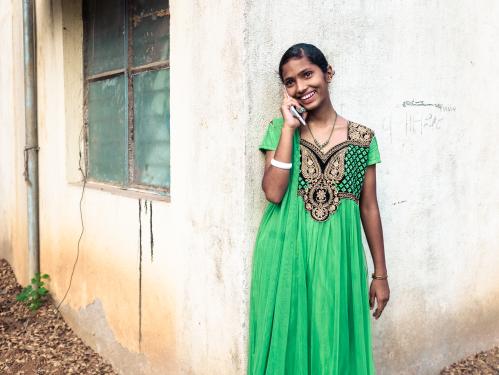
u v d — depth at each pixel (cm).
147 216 329
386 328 319
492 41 358
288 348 225
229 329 257
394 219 316
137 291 344
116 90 401
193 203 283
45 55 468
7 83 599
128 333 358
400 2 302
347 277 229
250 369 240
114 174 410
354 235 231
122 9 388
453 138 343
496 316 387
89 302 414
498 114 369
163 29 344
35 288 504
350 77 283
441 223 342
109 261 378
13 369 396
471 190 357
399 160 314
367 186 241
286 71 224
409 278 328
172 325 308
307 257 226
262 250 232
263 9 244
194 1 274
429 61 322
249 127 243
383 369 319
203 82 270
